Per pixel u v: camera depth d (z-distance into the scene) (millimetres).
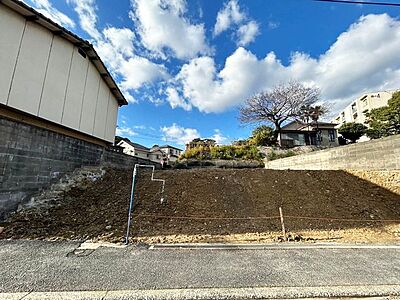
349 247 3162
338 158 7484
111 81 8172
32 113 4742
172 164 13797
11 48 4328
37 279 2145
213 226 4020
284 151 16000
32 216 4051
